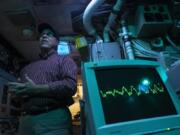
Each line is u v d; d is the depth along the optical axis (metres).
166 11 2.24
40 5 2.64
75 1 2.58
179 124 1.19
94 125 1.07
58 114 1.40
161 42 2.25
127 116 1.14
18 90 1.38
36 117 1.40
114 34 2.53
